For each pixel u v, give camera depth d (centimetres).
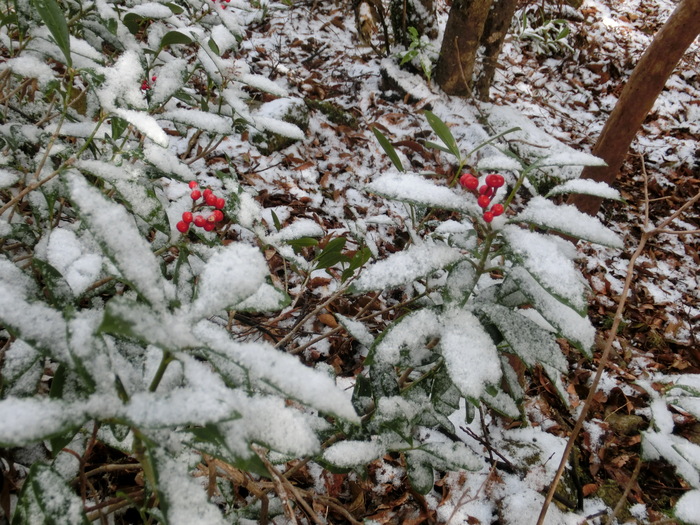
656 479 78
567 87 204
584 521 67
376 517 63
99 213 29
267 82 72
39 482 32
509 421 78
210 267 31
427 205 41
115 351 37
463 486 68
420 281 72
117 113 45
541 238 39
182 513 29
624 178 163
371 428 53
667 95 210
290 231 55
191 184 56
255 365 31
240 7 94
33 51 63
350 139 131
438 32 165
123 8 74
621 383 96
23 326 31
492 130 145
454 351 41
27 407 27
